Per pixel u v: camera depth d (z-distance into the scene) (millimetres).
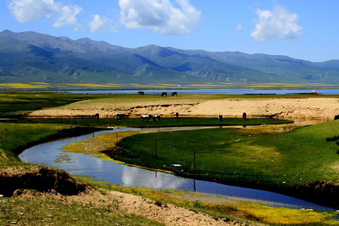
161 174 40281
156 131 71875
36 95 175500
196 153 49500
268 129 68625
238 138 59719
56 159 46812
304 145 47250
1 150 44281
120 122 85438
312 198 32219
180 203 29438
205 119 89625
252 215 27719
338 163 36750
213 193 33562
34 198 23344
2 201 21047
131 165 44188
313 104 96188
